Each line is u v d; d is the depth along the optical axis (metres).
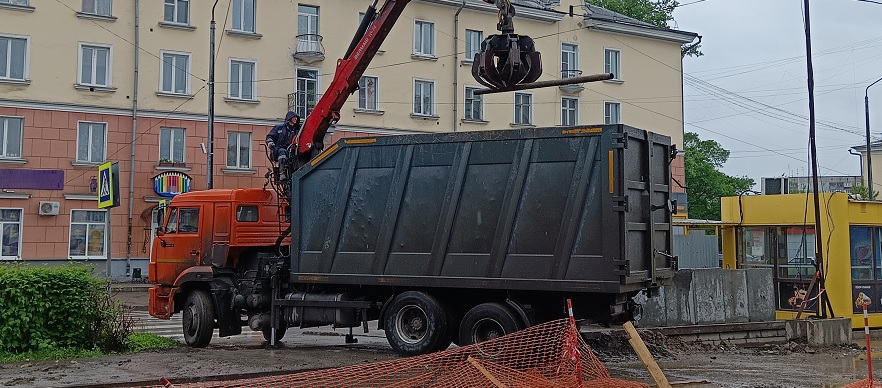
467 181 12.14
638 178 11.55
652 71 46.75
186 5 36.03
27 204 32.66
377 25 14.05
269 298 14.38
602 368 9.98
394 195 12.70
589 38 44.84
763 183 28.41
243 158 37.03
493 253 11.80
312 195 13.55
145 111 34.88
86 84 33.72
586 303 11.62
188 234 15.23
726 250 20.30
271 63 37.50
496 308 11.82
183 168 35.53
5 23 32.44
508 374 9.78
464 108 41.78
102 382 10.16
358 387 9.09
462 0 41.19
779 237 19.39
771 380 11.37
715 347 15.21
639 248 11.42
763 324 16.00
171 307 15.20
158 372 11.12
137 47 34.75
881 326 19.08
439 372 9.82
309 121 14.77
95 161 34.03
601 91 45.06
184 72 35.84
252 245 14.89
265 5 37.38
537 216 11.55
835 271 18.50
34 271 12.80
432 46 41.12
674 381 11.06
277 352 13.77
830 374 12.05
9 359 12.08
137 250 34.66
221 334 14.74
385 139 12.89
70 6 33.59
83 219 33.81
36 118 32.91
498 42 10.13
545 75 43.41
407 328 12.65
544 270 11.44
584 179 11.25
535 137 11.66
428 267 12.31
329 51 38.59
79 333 13.08
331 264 13.21
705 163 60.50
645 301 15.27
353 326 13.41
